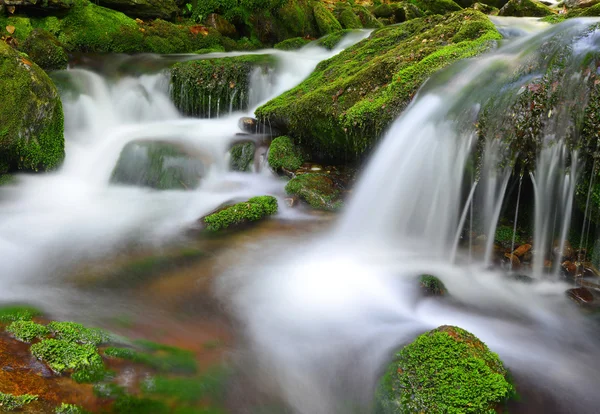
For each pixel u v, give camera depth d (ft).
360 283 13.69
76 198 20.25
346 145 19.88
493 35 19.22
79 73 29.48
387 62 19.81
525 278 13.79
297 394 9.41
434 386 8.62
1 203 19.26
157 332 10.82
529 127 13.32
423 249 16.03
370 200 17.49
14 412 7.34
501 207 14.34
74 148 23.98
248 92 29.35
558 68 13.58
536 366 9.97
